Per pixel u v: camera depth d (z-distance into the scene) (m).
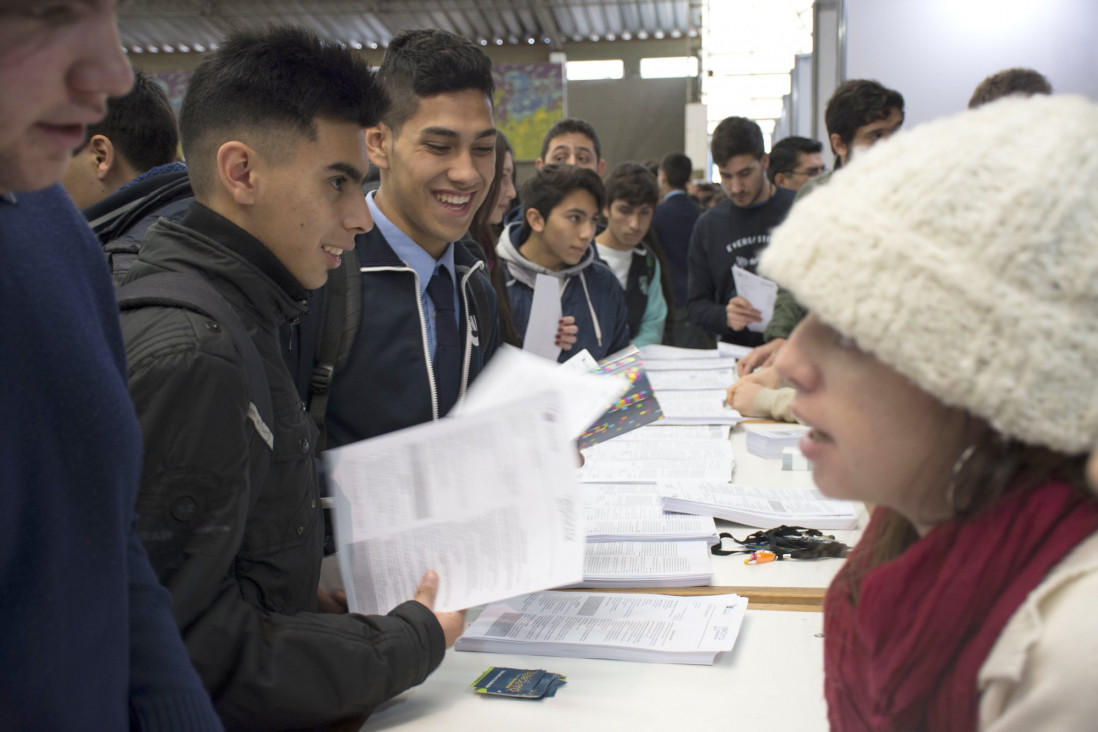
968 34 3.91
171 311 0.88
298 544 0.98
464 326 1.58
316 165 0.99
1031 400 0.45
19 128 0.48
